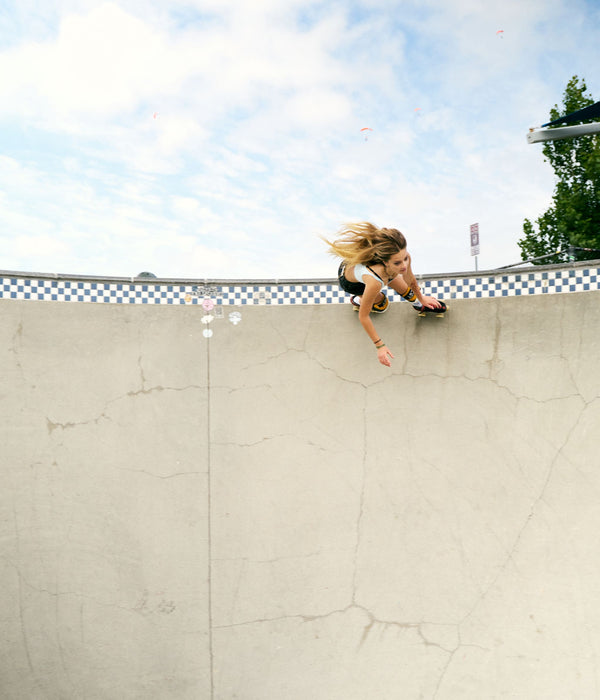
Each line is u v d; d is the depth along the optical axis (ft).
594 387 13.12
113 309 14.71
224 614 13.37
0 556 13.25
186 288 14.96
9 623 13.05
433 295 14.47
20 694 12.75
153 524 13.76
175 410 14.33
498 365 13.84
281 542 13.67
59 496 13.70
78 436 14.03
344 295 14.79
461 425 13.76
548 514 12.92
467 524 13.29
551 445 13.20
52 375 14.20
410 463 13.80
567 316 13.51
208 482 14.01
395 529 13.52
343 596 13.30
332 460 14.02
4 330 14.10
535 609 12.51
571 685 11.94
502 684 12.28
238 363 14.62
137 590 13.47
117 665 13.12
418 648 12.82
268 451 14.16
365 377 14.34
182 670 13.12
